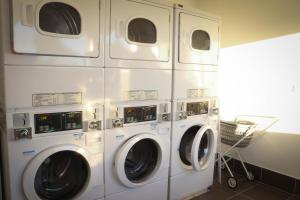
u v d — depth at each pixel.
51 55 1.60
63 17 1.66
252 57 2.98
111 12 1.83
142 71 2.07
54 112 1.65
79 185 1.83
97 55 1.79
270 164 2.89
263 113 2.92
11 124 1.50
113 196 1.99
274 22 2.73
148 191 2.22
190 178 2.55
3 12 1.43
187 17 2.31
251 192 2.72
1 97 1.62
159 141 2.21
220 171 2.95
